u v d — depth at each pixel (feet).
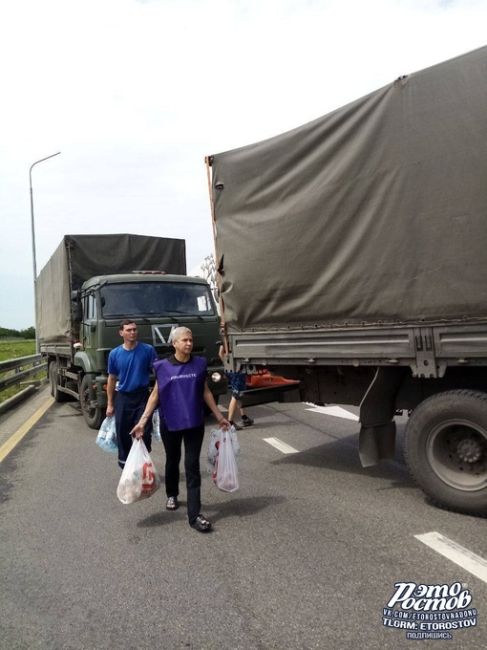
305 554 12.29
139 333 28.73
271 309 18.97
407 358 14.87
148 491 15.06
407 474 18.37
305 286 17.72
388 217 15.35
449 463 14.74
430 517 14.30
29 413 37.55
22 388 51.98
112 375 18.33
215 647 8.91
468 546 12.39
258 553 12.47
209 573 11.57
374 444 16.72
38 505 16.76
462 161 13.71
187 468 14.55
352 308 16.38
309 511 15.14
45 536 14.16
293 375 20.17
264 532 13.73
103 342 28.22
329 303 17.02
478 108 13.41
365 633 9.11
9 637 9.48
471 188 13.55
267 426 28.45
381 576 11.09
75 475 20.10
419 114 14.62
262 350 19.22
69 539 13.88
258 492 17.15
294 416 30.99
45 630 9.66
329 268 16.97
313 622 9.50
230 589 10.82
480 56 13.43
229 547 12.87
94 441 26.35
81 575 11.77
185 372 14.71
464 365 13.74
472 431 14.21
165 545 13.19
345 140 16.56
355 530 13.58
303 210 17.70
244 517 14.90
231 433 15.92
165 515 15.39
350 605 10.02
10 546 13.60
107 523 14.92
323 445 23.34
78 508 16.29
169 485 15.79
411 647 8.71
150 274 31.63
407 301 14.93
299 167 17.89
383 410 16.74
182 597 10.59
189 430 14.60
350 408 32.78
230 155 20.29
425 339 14.38
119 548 13.14
